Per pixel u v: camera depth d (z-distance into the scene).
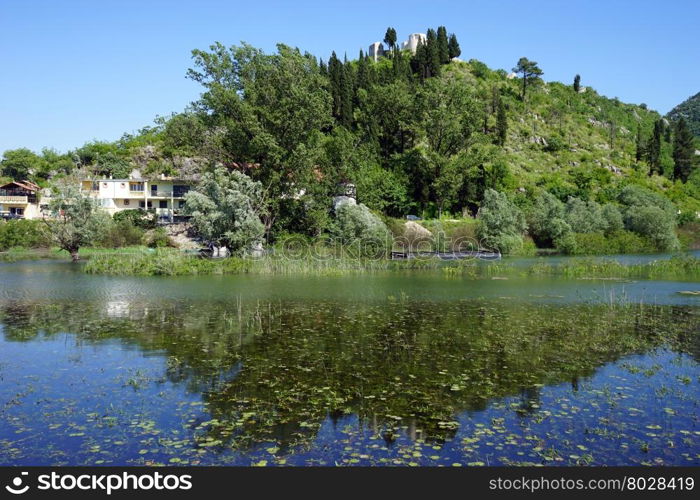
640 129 126.88
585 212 56.09
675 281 26.98
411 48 133.88
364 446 7.00
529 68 116.38
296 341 13.00
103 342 12.93
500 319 16.03
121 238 48.84
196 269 30.83
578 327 14.75
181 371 10.41
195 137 45.16
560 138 101.94
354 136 68.69
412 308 18.20
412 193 67.94
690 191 94.88
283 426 7.66
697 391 9.15
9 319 16.05
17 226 49.59
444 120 64.88
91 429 7.56
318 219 44.59
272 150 42.25
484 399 8.77
